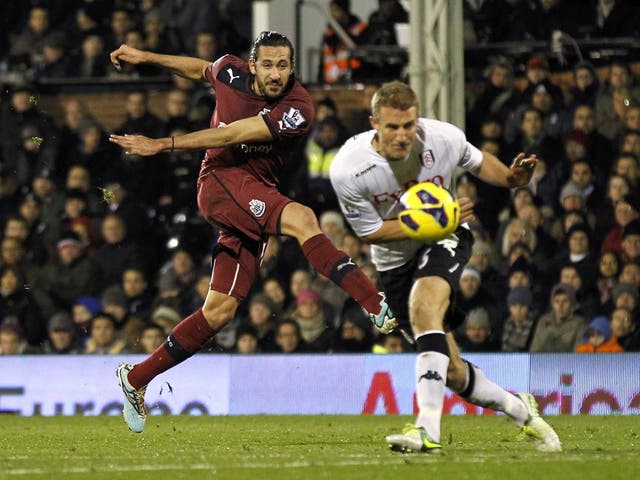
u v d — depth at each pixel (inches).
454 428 913.5
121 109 1605.6
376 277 1336.1
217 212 756.0
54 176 1557.6
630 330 1226.6
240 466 552.1
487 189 1393.9
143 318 1400.1
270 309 1327.5
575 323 1233.4
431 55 1232.8
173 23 1651.1
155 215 1513.3
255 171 755.4
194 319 771.4
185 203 1515.7
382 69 1553.9
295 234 733.9
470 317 1258.6
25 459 616.7
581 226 1304.1
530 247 1317.7
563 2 1499.8
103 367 1235.2
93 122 1566.2
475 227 1315.2
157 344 1326.3
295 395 1200.8
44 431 910.4
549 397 1154.7
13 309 1446.9
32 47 1692.9
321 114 1475.1
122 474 522.6
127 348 1347.2
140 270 1419.8
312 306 1300.4
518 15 1493.6
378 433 859.4
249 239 763.4
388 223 625.0
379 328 712.4
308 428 936.9
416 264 637.3
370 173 615.8
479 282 1270.9
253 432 882.8
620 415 1111.0
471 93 1471.5
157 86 1603.1
